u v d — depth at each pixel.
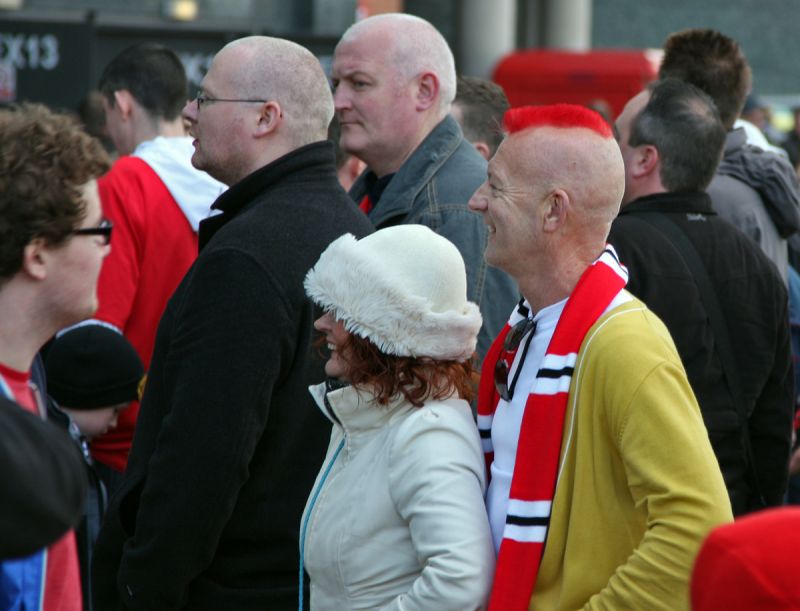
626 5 73.62
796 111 42.78
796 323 16.77
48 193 7.43
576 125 8.61
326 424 10.51
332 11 31.19
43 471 5.43
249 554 10.37
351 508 8.75
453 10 55.19
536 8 62.19
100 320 15.27
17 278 7.57
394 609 8.41
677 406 7.93
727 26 76.31
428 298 8.68
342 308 8.73
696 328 12.20
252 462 10.23
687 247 12.45
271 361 9.88
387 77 13.55
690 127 12.74
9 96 28.06
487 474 8.95
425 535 8.36
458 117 16.55
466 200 13.16
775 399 12.81
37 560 6.87
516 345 8.76
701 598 5.05
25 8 29.36
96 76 28.03
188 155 16.05
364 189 14.98
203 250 10.45
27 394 7.76
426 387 8.70
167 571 9.87
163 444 9.87
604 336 8.13
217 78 11.20
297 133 11.16
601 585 8.06
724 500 7.79
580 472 8.12
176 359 10.02
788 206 15.66
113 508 10.59
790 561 4.80
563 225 8.55
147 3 29.12
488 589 8.32
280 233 10.24
